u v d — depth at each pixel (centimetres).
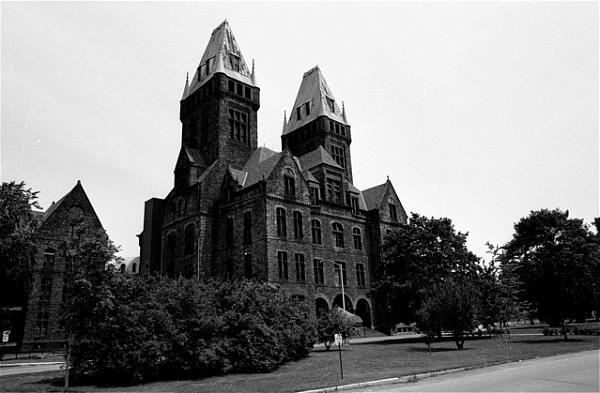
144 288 2127
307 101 7262
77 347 1984
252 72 6316
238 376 2116
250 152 5900
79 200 5297
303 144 7062
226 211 5116
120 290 1972
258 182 4772
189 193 5384
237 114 5941
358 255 5850
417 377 1867
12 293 4047
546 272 4134
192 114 6231
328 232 5522
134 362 1934
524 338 4162
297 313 2919
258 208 4703
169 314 2116
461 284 3469
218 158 5506
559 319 4131
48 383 1948
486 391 1391
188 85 6606
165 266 5544
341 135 7031
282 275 4581
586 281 3962
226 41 6262
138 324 2011
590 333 4469
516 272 4238
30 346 4581
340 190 5897
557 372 1769
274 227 4644
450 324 3203
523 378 1647
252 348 2288
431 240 4625
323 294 5141
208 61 6272
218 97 5747
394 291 4569
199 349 2111
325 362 2580
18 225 3853
